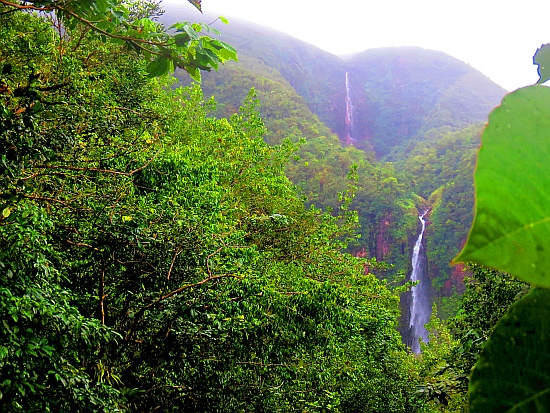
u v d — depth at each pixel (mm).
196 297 5266
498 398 190
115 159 5934
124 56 10672
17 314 3113
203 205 6859
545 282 148
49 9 1986
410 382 11141
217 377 5367
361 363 8555
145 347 5211
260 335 5793
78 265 4941
